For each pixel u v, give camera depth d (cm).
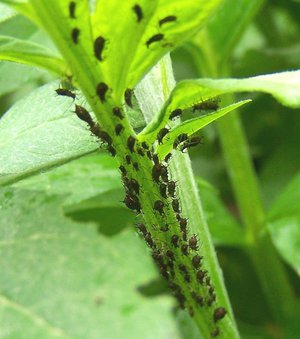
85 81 10
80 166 17
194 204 13
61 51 10
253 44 29
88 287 16
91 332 15
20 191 16
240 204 22
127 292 16
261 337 22
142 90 12
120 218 19
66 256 16
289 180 26
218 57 22
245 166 22
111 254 17
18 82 17
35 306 15
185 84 9
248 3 22
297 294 24
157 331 16
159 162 11
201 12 9
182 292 12
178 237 11
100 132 11
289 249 20
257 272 22
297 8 29
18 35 19
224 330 12
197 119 10
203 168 27
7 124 12
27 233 16
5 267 15
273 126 28
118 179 17
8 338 14
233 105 10
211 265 13
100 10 9
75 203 16
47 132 12
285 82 8
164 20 9
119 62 10
